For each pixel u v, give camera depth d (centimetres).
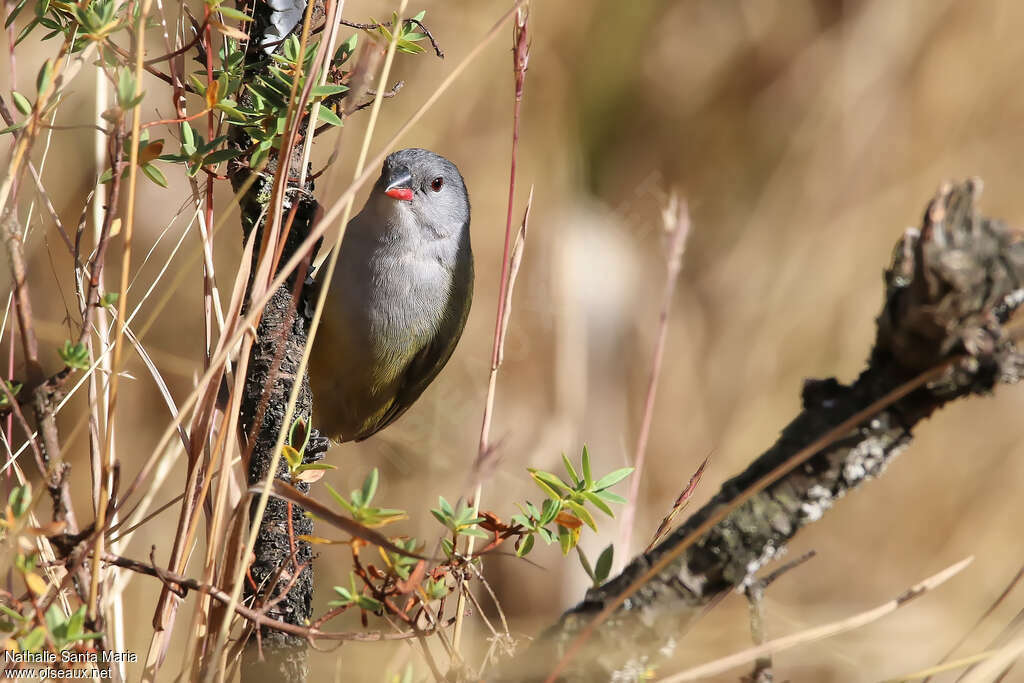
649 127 1541
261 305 492
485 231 1305
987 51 1494
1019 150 1470
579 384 1275
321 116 554
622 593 446
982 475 1327
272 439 590
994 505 1313
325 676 683
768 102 1569
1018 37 1491
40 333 832
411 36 604
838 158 1502
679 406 1388
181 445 641
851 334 1421
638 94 1537
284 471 588
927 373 430
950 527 1304
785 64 1561
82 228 576
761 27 1552
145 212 1041
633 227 1471
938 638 923
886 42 1516
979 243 415
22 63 878
